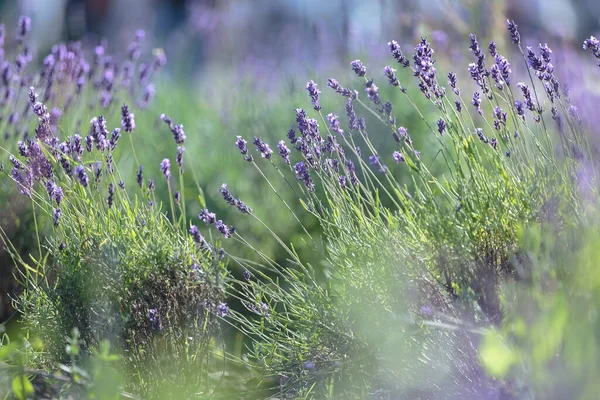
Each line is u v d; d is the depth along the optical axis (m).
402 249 4.30
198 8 12.98
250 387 4.58
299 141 4.73
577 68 6.18
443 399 4.10
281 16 12.98
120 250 4.32
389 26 8.87
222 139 7.85
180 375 4.27
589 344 3.06
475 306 4.00
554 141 4.98
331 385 4.19
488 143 4.55
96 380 3.65
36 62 8.31
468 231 4.17
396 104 7.29
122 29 14.67
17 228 5.32
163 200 6.93
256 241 6.71
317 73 8.44
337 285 4.76
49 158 4.83
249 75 9.53
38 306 4.46
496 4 7.79
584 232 3.71
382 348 4.09
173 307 4.32
